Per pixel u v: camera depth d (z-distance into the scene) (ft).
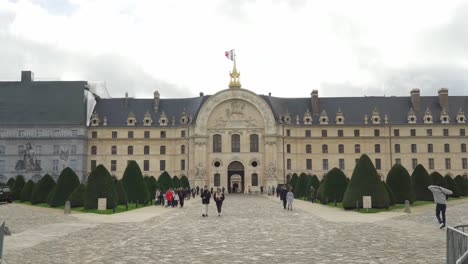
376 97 412.77
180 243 80.38
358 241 80.64
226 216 140.87
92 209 161.17
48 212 154.71
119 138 394.32
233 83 385.70
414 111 395.96
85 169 390.01
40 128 386.73
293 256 66.18
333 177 196.24
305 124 391.65
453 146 383.65
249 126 385.91
